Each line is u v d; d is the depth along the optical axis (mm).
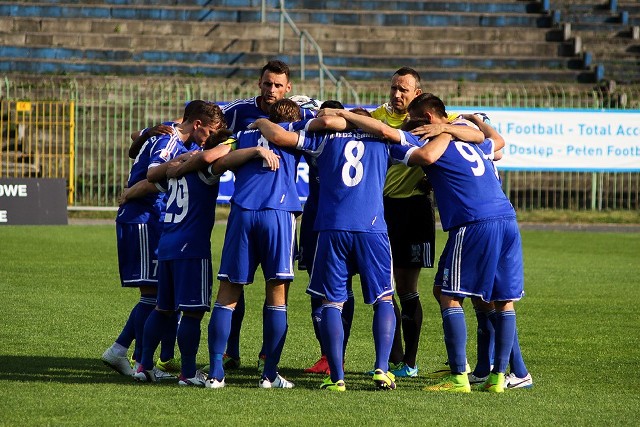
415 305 28016
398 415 21031
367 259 24312
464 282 24484
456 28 102375
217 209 77312
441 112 25828
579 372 27500
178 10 101938
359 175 24391
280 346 24469
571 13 107375
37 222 68312
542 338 32938
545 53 100812
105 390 23203
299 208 24734
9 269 47375
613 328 34969
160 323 25234
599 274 50469
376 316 24484
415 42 100000
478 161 24922
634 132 73938
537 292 44062
